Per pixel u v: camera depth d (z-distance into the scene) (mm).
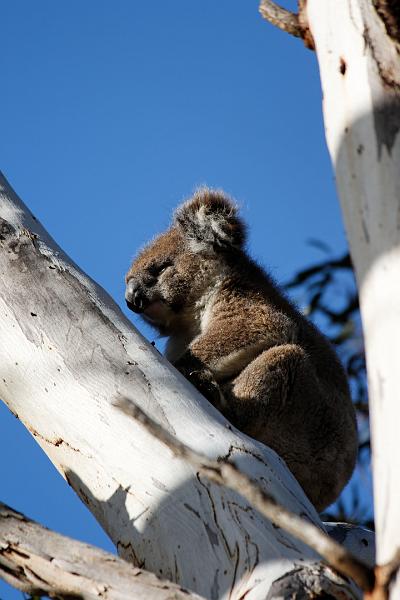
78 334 11430
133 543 9898
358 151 8680
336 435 17422
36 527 9039
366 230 8344
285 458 16844
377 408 7613
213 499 9602
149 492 9969
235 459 10297
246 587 8766
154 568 9641
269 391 16859
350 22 9344
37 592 8883
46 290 11805
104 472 10406
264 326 18406
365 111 8773
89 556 8688
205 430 10586
